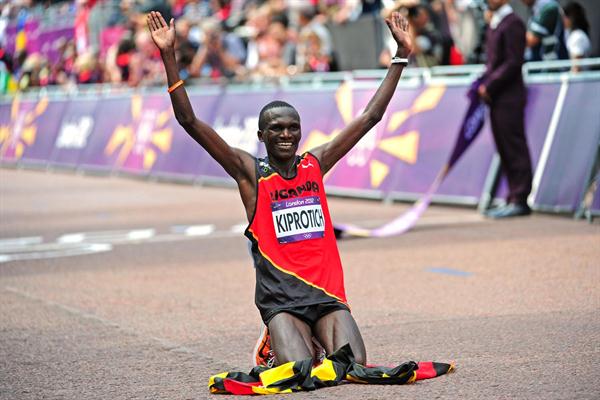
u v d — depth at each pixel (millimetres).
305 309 18219
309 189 18875
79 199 53594
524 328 22250
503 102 38719
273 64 58594
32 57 85438
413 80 46000
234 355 21172
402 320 23703
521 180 39281
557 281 27266
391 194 45500
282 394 17656
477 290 26672
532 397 16844
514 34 38281
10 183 64812
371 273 29719
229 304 26453
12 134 79438
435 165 43969
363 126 19266
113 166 66000
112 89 68250
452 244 34000
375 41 56969
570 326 22219
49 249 37062
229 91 56844
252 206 18766
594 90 38906
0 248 37750
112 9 83438
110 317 25391
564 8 42750
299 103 51156
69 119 72375
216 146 18609
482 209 41438
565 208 38719
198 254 34562
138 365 20562
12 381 19609
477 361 19594
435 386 17812
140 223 43094
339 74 49812
